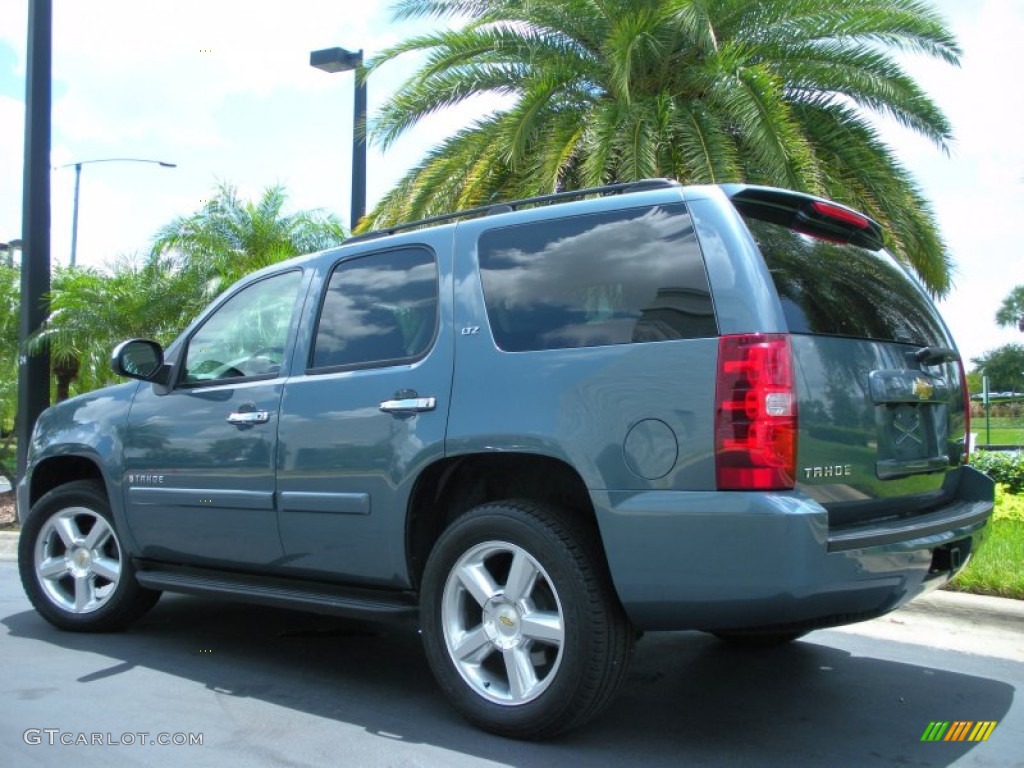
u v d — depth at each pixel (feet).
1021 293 183.01
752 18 34.14
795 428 10.75
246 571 15.72
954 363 14.60
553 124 34.04
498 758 11.87
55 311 36.22
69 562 18.20
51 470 19.08
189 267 38.88
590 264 12.50
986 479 14.05
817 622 11.93
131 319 38.50
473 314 13.23
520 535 12.09
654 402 11.28
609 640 11.62
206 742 12.47
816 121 35.29
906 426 12.70
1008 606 17.62
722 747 12.26
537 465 12.69
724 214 11.67
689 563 10.87
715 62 32.17
